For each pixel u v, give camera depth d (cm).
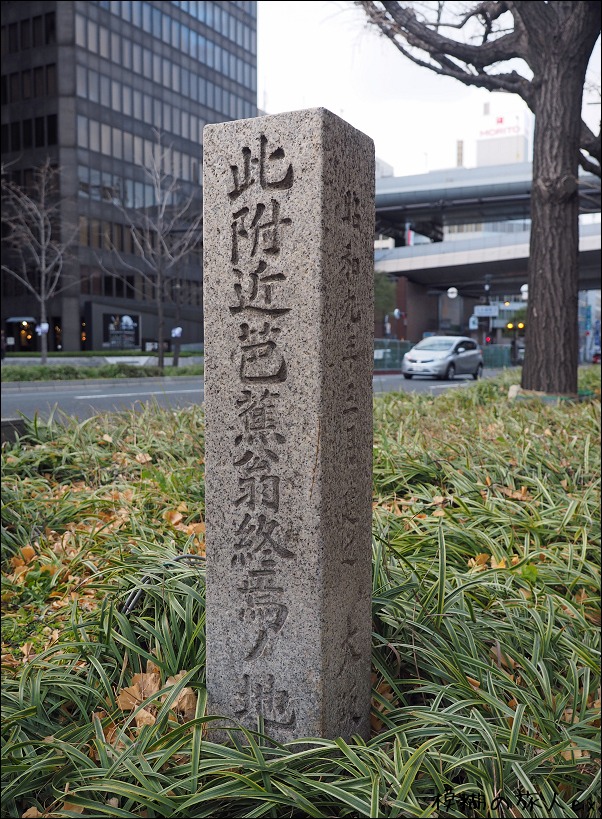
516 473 535
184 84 4991
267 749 229
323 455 226
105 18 4378
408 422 725
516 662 294
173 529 438
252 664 238
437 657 270
